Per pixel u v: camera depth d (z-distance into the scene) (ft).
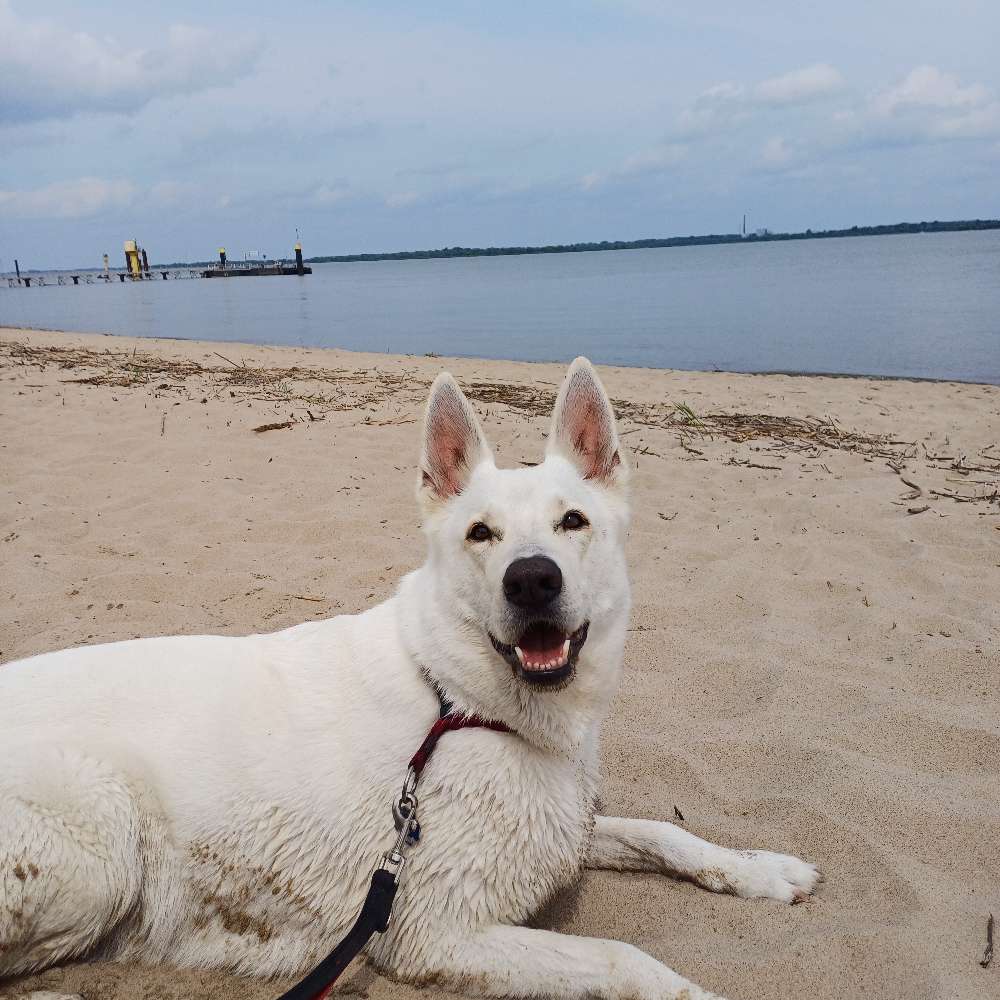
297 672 2.56
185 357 13.23
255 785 2.36
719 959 2.32
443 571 2.49
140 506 5.82
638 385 11.35
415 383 10.82
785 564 4.95
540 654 2.27
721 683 3.69
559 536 2.43
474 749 2.32
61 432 7.66
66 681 2.47
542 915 2.56
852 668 3.75
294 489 6.20
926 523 5.51
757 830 2.85
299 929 2.40
